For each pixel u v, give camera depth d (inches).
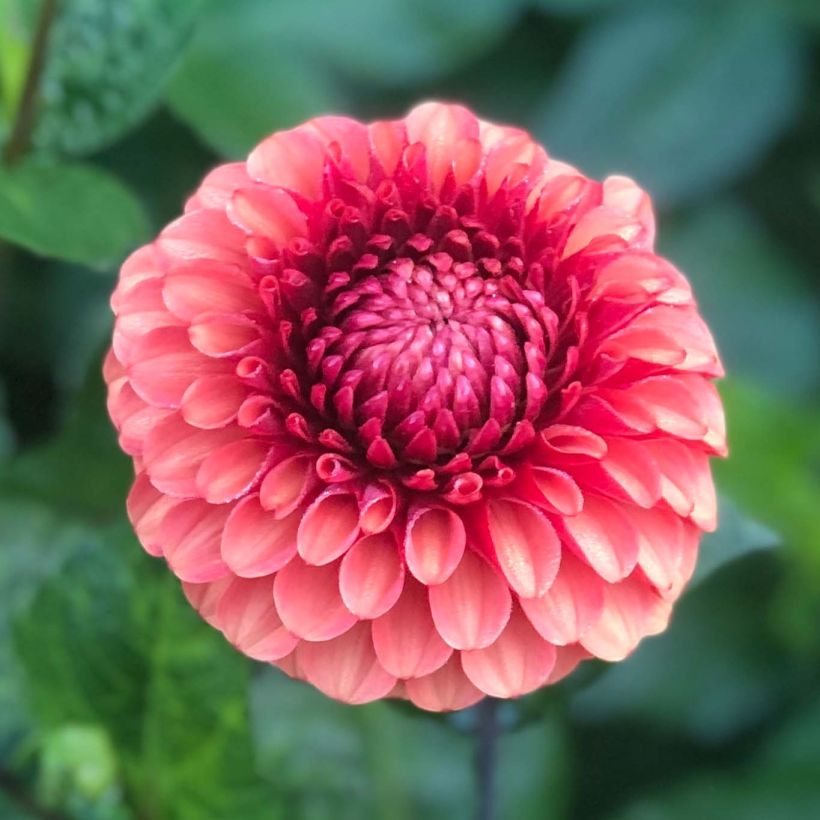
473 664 16.7
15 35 20.2
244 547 16.6
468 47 22.9
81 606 18.9
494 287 17.5
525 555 16.7
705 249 23.5
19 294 23.1
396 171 17.5
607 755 22.4
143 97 20.2
